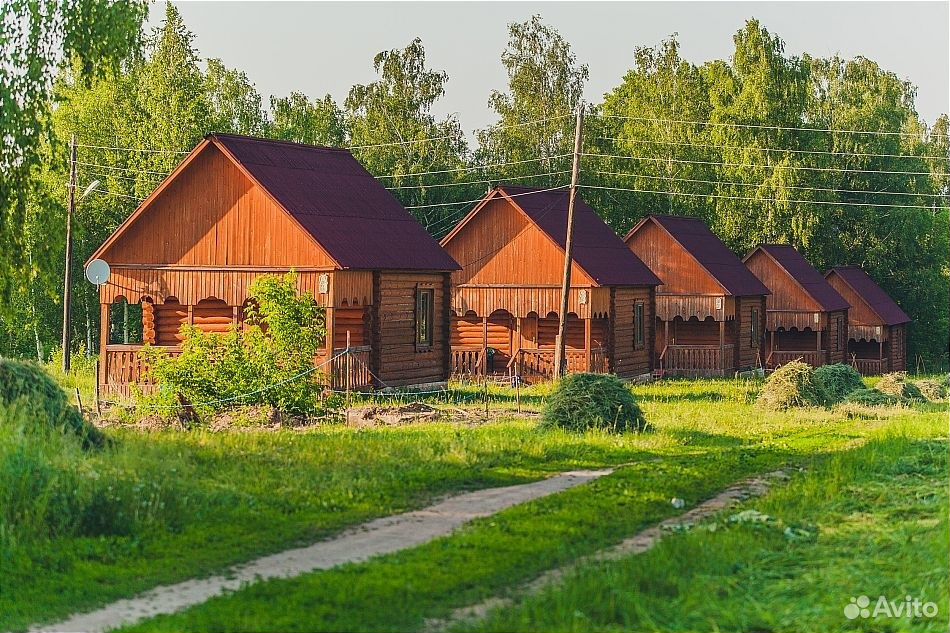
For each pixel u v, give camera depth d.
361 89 82.81
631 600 12.61
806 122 87.12
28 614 13.09
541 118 83.19
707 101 88.00
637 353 53.75
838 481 20.39
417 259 41.47
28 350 67.62
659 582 13.43
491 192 50.03
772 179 81.25
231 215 39.34
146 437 24.45
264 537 16.70
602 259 51.03
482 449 24.72
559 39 84.25
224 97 76.88
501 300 50.22
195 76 65.56
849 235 87.06
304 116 84.38
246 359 30.06
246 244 39.09
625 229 82.62
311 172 41.25
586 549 15.77
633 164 84.31
